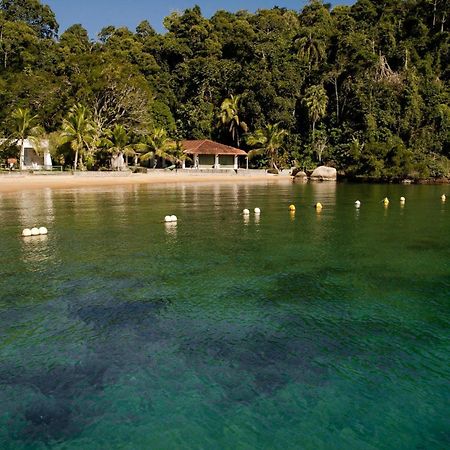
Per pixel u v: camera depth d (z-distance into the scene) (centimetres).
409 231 2139
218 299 1120
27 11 10094
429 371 777
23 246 1716
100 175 5800
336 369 781
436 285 1253
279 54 8969
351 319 1000
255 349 852
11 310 1034
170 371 770
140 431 616
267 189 5044
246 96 8394
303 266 1447
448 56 8494
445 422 640
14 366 783
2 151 5900
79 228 2141
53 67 8056
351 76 8469
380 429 623
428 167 6750
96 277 1298
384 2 9525
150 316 1007
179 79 9669
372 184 6372
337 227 2248
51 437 604
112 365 789
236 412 658
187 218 2531
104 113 7150
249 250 1677
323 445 591
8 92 6475
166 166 7888
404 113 7712
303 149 8475
